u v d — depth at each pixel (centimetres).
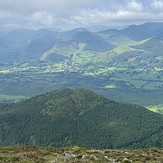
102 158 5069
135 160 5069
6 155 5106
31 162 4562
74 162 4616
